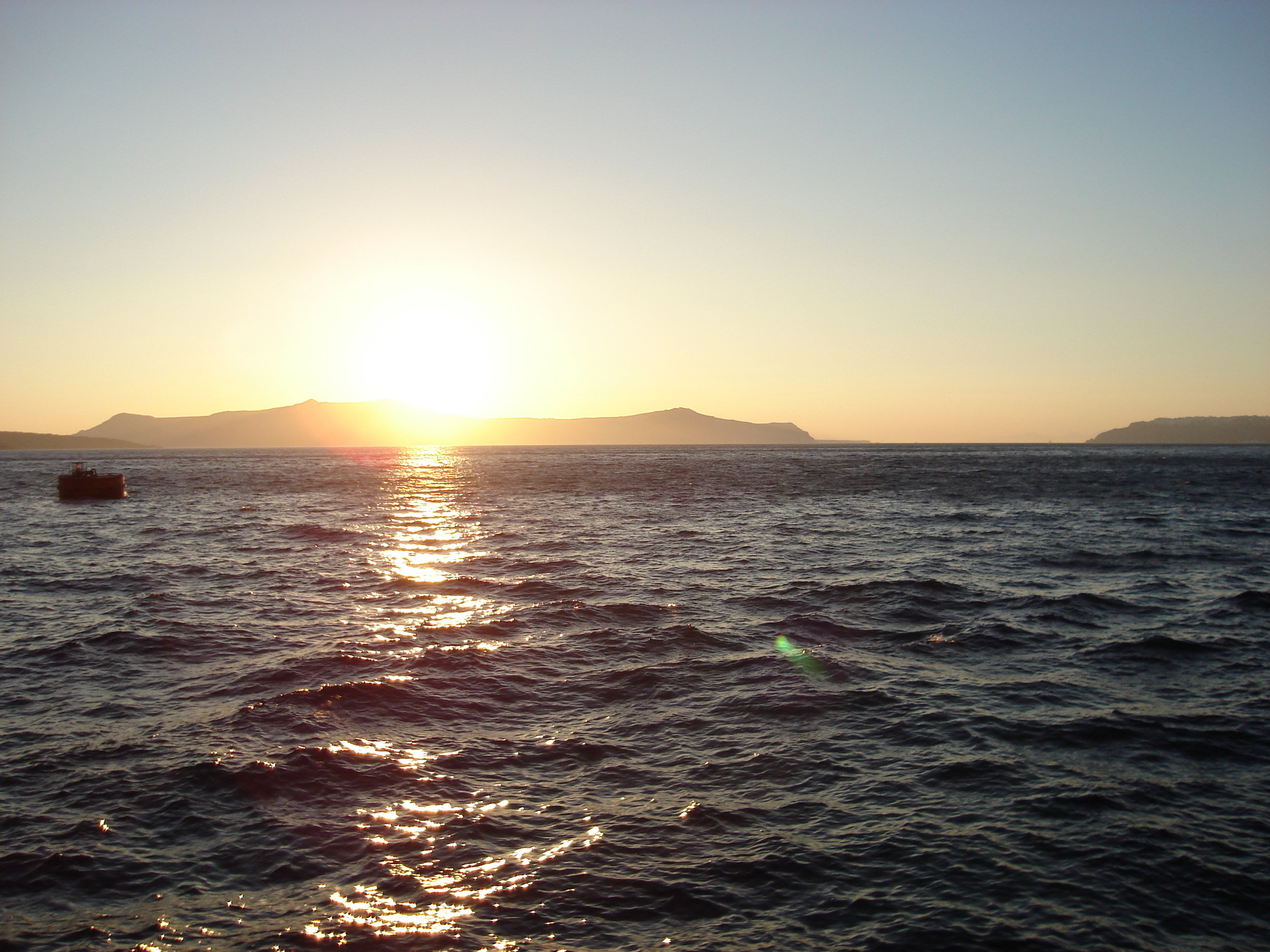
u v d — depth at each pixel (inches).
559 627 814.5
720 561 1268.5
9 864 373.4
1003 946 315.3
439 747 505.7
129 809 425.4
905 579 1062.4
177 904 344.2
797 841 392.5
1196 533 1603.1
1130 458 6953.7
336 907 342.3
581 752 498.9
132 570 1210.6
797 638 767.1
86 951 314.5
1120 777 459.8
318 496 2930.6
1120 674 652.7
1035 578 1079.6
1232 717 551.5
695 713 566.9
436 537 1624.0
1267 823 407.8
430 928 328.2
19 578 1141.7
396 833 401.4
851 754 493.4
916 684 624.7
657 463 6510.8
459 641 759.1
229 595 1005.2
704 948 315.3
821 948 315.0
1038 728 531.8
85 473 2770.7
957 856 378.3
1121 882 356.2
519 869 369.1
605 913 337.7
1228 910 337.7
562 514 2140.7
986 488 3095.5
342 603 946.7
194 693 613.6
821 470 4943.4
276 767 472.1
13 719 561.6
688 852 382.9
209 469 5989.2
